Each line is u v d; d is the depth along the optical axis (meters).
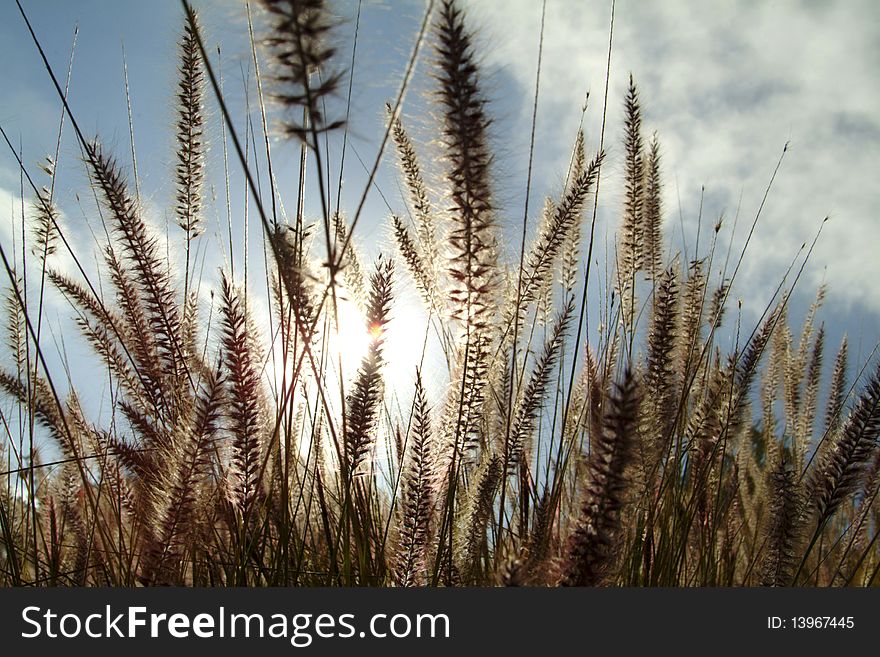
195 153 0.61
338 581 0.46
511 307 0.56
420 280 0.59
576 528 0.36
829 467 0.50
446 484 0.50
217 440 0.46
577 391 0.61
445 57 0.40
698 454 0.60
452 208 0.44
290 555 0.48
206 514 0.47
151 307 0.55
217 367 0.46
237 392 0.46
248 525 0.48
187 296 0.59
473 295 0.47
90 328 0.61
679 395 0.58
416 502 0.48
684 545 0.52
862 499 0.60
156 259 0.55
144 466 0.54
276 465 0.49
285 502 0.46
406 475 0.49
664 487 0.52
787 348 0.84
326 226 0.36
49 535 0.59
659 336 0.56
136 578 0.47
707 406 0.60
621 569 0.46
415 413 0.50
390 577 0.49
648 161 0.70
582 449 0.56
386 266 0.51
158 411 0.55
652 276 0.68
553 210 0.58
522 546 0.44
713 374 0.62
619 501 0.35
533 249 0.56
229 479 0.47
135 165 0.58
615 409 0.35
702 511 0.58
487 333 0.49
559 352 0.59
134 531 0.51
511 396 0.48
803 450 0.75
